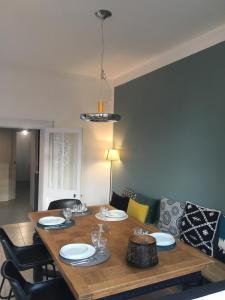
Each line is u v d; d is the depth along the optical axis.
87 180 5.11
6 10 2.53
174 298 0.77
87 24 2.80
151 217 3.57
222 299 0.79
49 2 2.38
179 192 3.39
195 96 3.15
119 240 2.14
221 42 2.82
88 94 5.03
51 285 1.99
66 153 4.73
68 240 2.12
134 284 1.52
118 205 3.83
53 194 4.70
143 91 4.17
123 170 4.77
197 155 3.11
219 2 2.35
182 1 2.33
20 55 3.83
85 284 1.48
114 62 4.09
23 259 2.45
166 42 3.27
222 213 2.77
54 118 4.78
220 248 2.54
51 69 4.53
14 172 7.26
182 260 1.80
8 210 5.96
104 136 5.19
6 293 2.58
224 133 2.77
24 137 10.70
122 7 2.44
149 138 4.02
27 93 4.55
